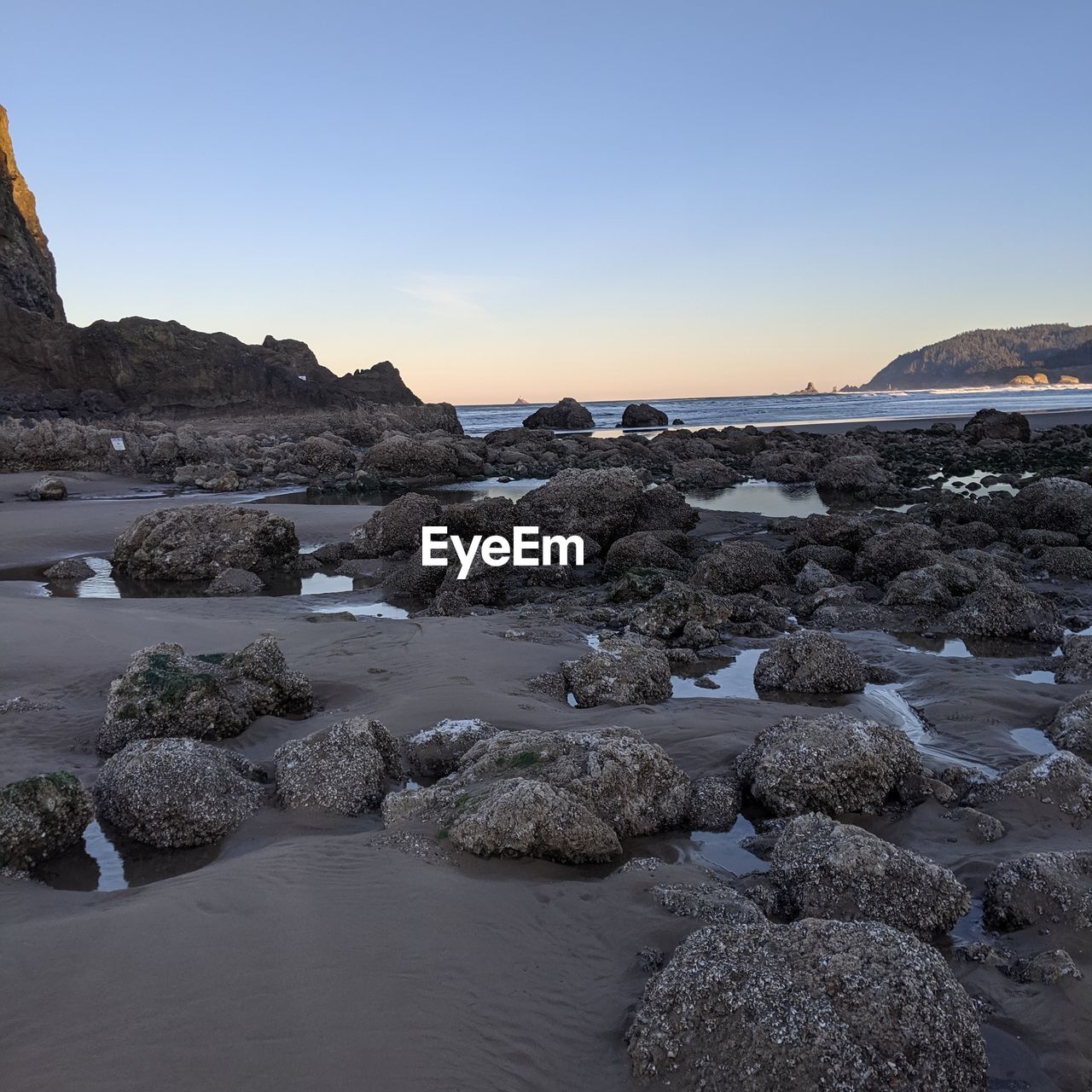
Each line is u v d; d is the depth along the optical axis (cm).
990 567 1415
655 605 1254
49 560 1945
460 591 1517
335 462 4150
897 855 529
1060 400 13800
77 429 3959
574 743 689
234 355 7819
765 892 539
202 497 3128
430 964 442
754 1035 372
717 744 796
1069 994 442
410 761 746
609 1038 404
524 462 4294
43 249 9750
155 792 620
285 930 463
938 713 905
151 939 454
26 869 575
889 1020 378
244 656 876
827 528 1828
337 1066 367
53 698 898
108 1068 361
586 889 530
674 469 3500
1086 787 655
